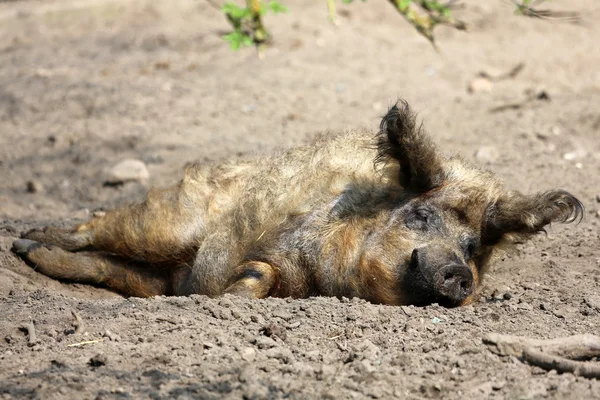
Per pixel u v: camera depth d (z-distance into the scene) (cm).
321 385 1367
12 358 1474
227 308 1695
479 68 4500
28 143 3356
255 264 1902
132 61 4406
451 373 1418
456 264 1767
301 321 1664
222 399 1304
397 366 1445
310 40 4753
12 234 2359
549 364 1432
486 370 1430
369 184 1966
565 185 2758
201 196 2097
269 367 1431
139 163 3006
